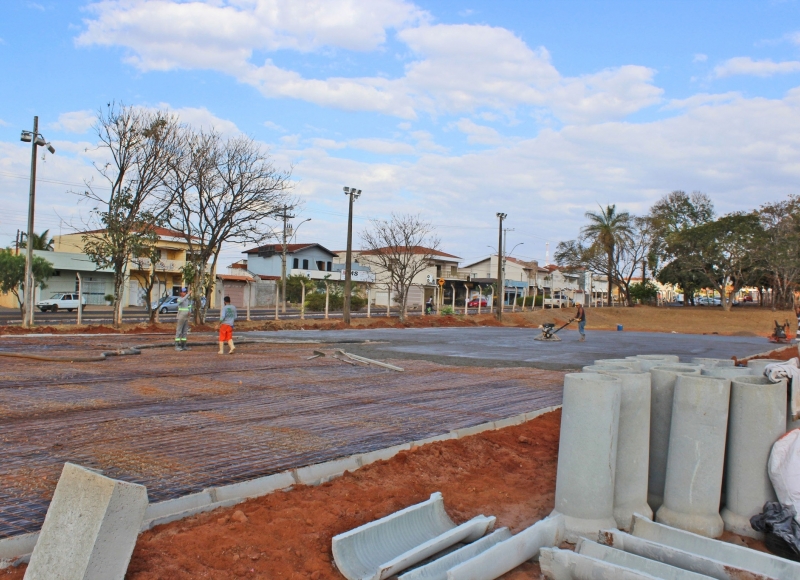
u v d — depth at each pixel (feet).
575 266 220.43
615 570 11.99
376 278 219.61
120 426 24.03
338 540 12.57
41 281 131.23
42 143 69.67
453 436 24.86
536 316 169.37
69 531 10.68
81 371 38.45
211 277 88.63
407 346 70.74
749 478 15.60
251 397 32.17
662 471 17.07
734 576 12.30
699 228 192.75
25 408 26.66
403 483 18.22
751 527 15.43
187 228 84.84
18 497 15.58
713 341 104.06
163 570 11.48
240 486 16.63
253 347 59.93
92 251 75.05
